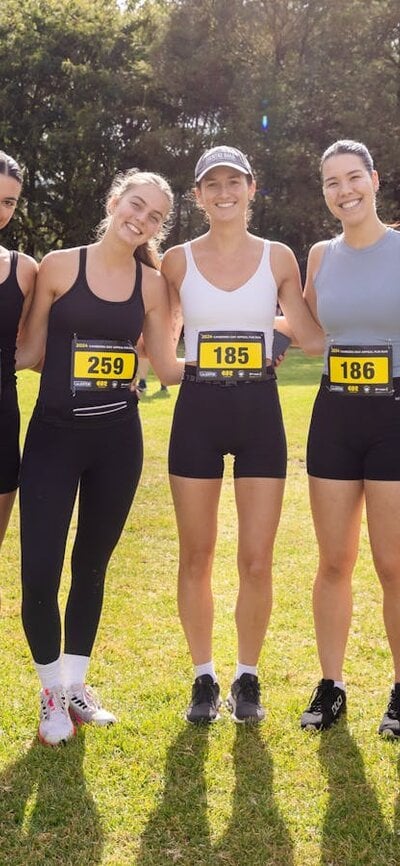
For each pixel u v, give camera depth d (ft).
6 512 9.78
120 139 92.22
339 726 9.89
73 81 87.81
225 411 9.61
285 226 86.02
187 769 9.00
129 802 8.45
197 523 9.87
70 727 9.54
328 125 83.51
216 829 8.05
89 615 10.10
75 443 9.25
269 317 9.76
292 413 32.99
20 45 86.63
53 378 9.29
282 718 10.09
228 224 9.46
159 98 92.68
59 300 9.26
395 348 9.18
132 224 9.11
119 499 9.61
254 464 9.70
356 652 11.97
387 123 81.35
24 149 88.33
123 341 9.40
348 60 84.33
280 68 85.51
